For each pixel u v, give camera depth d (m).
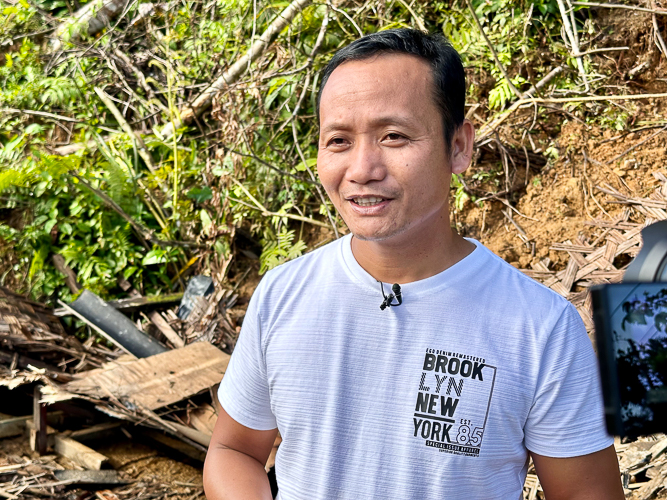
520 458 1.14
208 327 4.28
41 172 4.65
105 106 5.59
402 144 1.06
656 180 3.79
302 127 4.82
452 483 1.10
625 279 0.73
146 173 5.17
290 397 1.19
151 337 4.25
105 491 3.23
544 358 1.10
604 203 3.86
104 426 3.68
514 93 4.27
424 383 1.12
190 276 4.95
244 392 1.28
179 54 5.20
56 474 3.27
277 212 4.68
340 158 1.09
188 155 5.14
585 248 3.64
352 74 1.08
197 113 5.23
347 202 1.10
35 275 4.75
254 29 4.38
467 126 1.19
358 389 1.15
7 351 3.82
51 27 5.62
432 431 1.11
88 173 4.89
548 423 1.10
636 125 4.04
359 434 1.14
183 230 5.02
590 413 1.09
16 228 4.96
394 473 1.12
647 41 4.22
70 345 4.11
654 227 0.74
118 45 5.42
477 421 1.09
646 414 0.62
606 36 4.26
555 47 4.30
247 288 4.74
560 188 4.00
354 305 1.17
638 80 4.25
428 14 4.69
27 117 5.32
